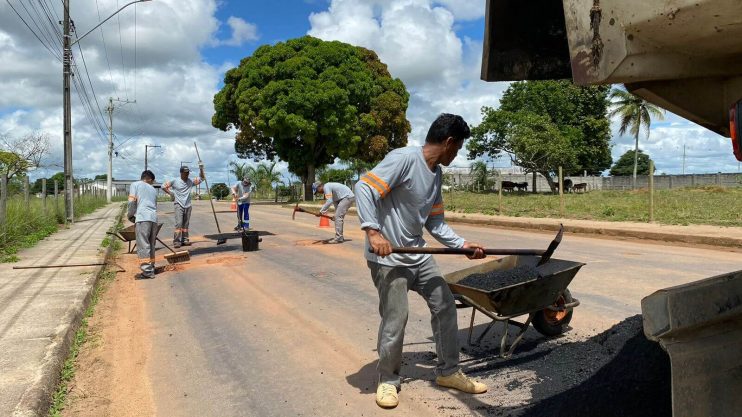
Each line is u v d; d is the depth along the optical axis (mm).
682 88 2197
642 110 45344
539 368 4000
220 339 5277
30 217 15273
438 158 3463
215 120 40188
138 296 7473
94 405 3807
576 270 4293
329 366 4426
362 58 38781
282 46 35469
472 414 3422
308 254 10875
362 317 5840
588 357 3898
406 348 4727
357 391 3904
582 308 5715
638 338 3588
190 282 8352
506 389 3730
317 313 6078
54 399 3857
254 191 55781
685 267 8117
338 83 34438
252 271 9086
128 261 10922
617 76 1960
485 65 2924
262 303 6695
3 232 11883
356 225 17906
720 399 2066
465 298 4234
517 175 57844
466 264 8820
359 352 4727
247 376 4285
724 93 2225
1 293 6980
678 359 1992
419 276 3627
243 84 35750
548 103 44594
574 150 41562
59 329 5203
